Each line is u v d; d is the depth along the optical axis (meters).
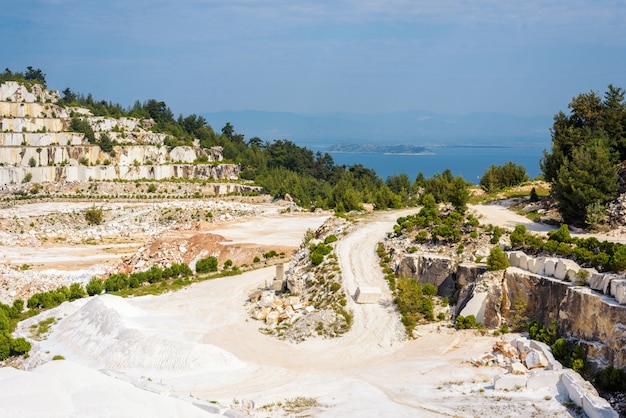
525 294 65.88
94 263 126.25
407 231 91.62
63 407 46.56
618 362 52.84
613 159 96.25
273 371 64.12
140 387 57.28
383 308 75.62
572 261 65.19
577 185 83.06
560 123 110.81
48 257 131.38
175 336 73.81
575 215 84.56
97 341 73.44
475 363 59.88
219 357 66.81
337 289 80.94
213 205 173.88
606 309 55.00
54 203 192.00
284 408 54.50
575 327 58.59
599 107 109.62
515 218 93.31
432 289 76.12
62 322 82.12
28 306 94.00
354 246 94.31
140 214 167.62
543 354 57.19
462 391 54.88
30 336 79.19
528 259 68.19
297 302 82.12
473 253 78.44
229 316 83.00
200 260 109.94
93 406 46.84
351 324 73.38
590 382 53.31
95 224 168.62
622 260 61.12
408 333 69.38
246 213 167.88
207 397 57.81
